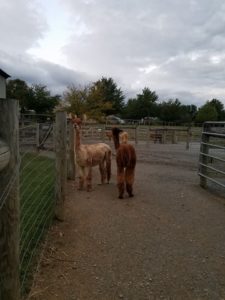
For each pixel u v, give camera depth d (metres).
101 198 6.32
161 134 22.58
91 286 3.17
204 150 7.62
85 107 36.97
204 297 3.04
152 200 6.29
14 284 2.26
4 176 2.05
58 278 3.29
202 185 7.66
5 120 2.02
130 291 3.11
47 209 5.19
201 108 59.84
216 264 3.69
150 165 10.96
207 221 5.15
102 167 7.54
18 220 2.23
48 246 4.02
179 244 4.22
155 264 3.65
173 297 3.03
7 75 19.67
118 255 3.85
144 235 4.49
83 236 4.39
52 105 38.38
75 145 6.69
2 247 2.16
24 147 6.40
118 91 59.88
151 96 61.12
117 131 7.46
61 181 4.87
